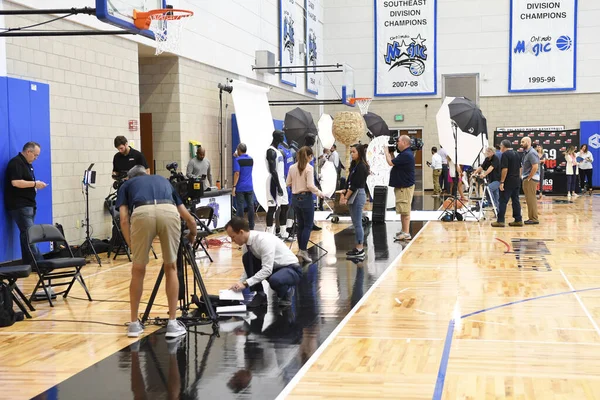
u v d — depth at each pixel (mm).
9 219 8094
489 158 14172
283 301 6359
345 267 8461
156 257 9438
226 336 5227
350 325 5543
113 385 4102
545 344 4922
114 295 6945
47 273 6738
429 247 10195
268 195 10844
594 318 5691
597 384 4039
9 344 5102
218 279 7793
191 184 6191
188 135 13602
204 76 14414
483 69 23891
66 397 3912
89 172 9016
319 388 4000
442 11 24094
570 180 19750
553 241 10703
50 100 9195
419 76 24359
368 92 24812
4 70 8227
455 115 14031
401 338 5121
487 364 4453
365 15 24672
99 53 10430
